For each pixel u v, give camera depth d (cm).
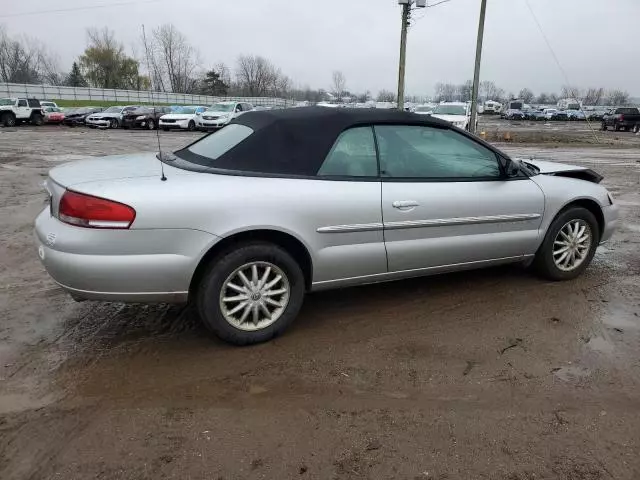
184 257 320
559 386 308
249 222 331
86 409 281
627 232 686
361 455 248
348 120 374
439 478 233
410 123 397
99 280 310
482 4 2030
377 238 378
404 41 1931
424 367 329
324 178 358
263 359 337
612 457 248
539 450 253
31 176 1100
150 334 371
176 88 6322
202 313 338
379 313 409
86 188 311
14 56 7538
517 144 2520
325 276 370
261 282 348
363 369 325
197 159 365
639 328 386
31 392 296
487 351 350
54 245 312
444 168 408
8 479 229
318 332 376
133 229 307
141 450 249
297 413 280
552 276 477
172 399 291
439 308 419
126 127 3241
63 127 3400
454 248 412
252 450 250
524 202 437
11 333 368
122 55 7494
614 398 297
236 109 3170
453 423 272
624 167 1490
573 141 2794
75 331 373
